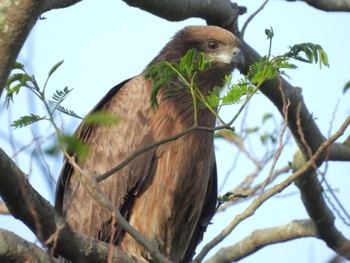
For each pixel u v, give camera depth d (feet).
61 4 33.73
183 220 39.42
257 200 26.61
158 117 38.11
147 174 37.83
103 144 38.96
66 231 25.89
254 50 41.52
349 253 27.43
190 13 38.73
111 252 25.58
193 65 27.76
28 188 24.34
